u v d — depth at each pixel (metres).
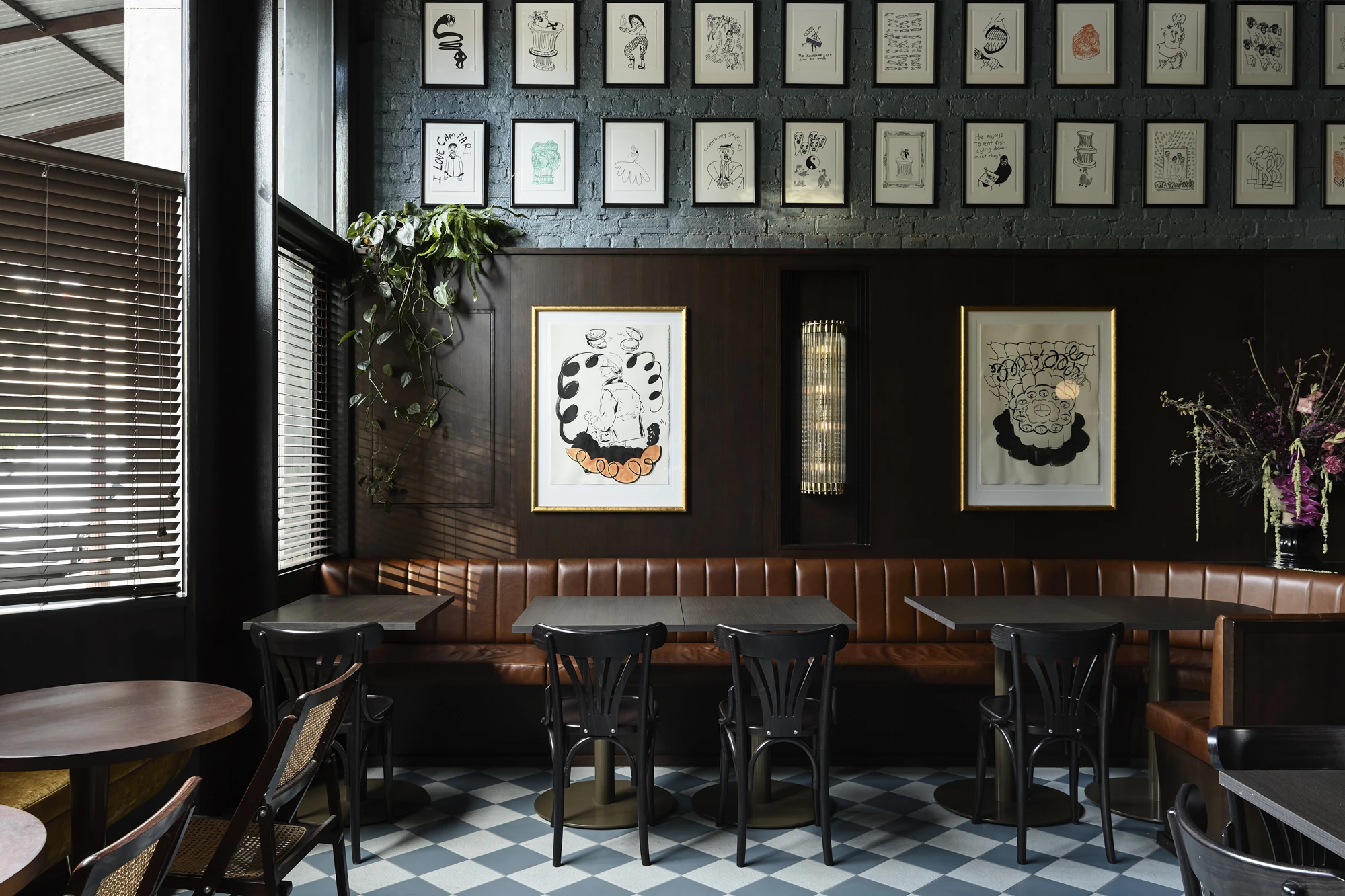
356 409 4.96
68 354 3.38
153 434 3.63
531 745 4.36
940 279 5.00
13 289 3.25
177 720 2.33
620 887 3.05
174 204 3.70
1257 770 1.97
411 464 4.96
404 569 4.74
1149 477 5.01
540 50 5.11
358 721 3.28
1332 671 3.10
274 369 3.89
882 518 4.98
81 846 2.28
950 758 4.38
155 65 3.72
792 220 5.13
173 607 3.62
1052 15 5.14
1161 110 5.15
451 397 4.97
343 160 5.03
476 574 4.75
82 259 3.43
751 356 4.99
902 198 5.13
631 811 3.73
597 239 5.12
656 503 4.97
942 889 3.04
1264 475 4.67
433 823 3.64
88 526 3.44
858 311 5.07
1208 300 5.01
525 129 5.11
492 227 5.06
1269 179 5.15
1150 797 3.81
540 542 4.96
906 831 3.56
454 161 5.10
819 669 4.24
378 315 4.95
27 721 2.32
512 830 3.56
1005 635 3.34
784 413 5.07
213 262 3.84
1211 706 3.20
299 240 4.40
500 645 4.67
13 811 1.70
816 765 3.39
